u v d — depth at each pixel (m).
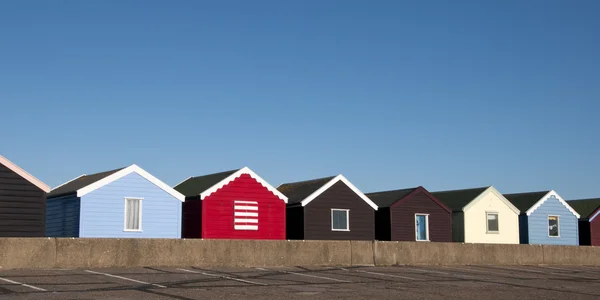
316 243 25.89
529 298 18.69
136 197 34.75
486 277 24.62
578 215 50.31
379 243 27.58
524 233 47.56
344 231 40.22
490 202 46.44
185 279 19.48
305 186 42.16
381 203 43.56
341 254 26.44
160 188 35.66
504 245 31.64
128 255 21.94
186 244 23.11
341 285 19.84
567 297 19.23
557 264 33.38
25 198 30.19
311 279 21.16
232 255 23.94
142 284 17.98
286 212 40.88
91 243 21.30
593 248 35.06
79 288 16.73
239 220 37.50
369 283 20.77
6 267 19.72
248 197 38.03
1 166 29.66
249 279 20.36
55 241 20.66
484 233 45.72
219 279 19.94
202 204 36.47
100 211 33.53
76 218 33.19
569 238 49.50
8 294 15.28
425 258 28.83
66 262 20.77
